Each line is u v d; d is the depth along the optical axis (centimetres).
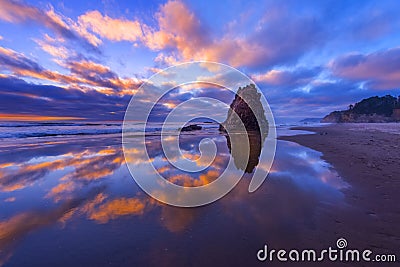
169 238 316
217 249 292
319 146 1291
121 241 306
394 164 746
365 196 481
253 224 363
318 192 516
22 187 534
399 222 362
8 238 307
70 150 1095
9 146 1215
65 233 324
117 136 1939
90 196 483
